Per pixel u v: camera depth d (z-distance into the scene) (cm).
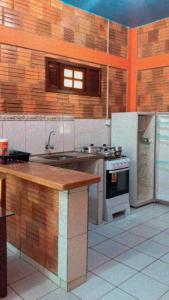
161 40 442
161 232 335
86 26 408
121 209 388
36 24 347
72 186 194
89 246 296
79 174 222
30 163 277
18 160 281
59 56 378
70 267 215
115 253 280
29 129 348
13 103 333
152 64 456
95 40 424
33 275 237
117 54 462
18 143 338
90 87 428
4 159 269
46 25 357
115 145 445
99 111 444
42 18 352
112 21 448
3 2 314
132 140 418
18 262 258
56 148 381
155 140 446
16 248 274
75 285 221
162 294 213
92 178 209
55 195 217
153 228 347
